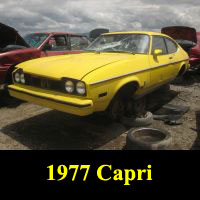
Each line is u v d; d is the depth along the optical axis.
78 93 3.28
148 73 4.33
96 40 5.19
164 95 6.32
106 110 4.05
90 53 4.67
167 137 3.39
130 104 4.41
